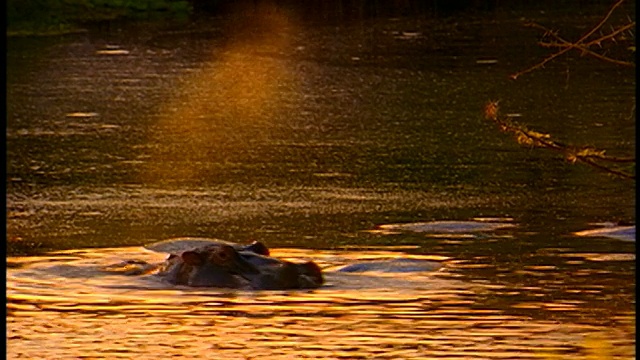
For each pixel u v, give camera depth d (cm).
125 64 7975
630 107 6131
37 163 4900
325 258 3058
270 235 3456
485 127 5672
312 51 8562
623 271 2870
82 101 6606
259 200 4088
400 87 7000
